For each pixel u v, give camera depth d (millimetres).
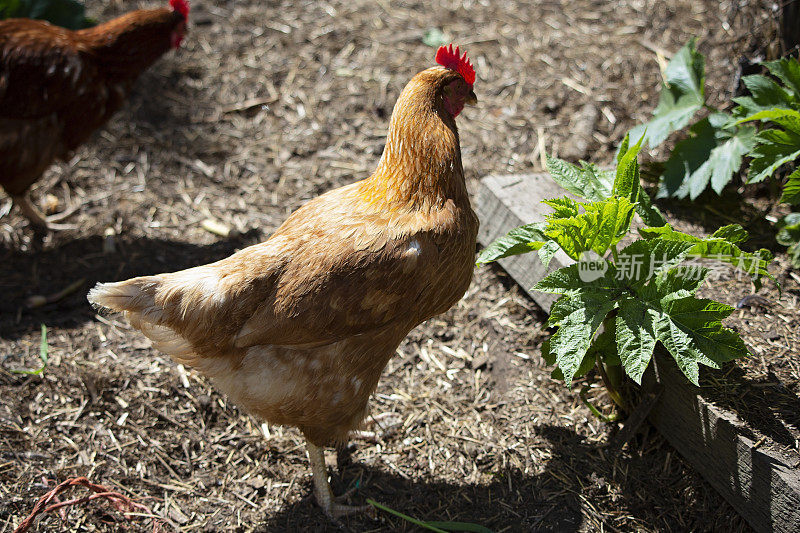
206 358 1172
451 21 2066
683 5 1952
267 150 1794
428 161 1192
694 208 1500
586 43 1938
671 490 1250
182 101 1885
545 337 1426
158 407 1357
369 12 2125
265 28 2068
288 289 1142
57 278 1554
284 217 1667
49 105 1533
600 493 1248
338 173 1732
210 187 1729
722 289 1358
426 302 1196
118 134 1809
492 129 1775
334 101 1876
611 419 1317
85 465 1284
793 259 1371
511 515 1235
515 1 2117
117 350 1435
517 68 1901
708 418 1205
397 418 1351
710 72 1738
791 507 1124
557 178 1291
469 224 1216
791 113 1296
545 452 1294
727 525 1209
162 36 1617
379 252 1153
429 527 1213
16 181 1570
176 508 1250
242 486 1279
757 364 1254
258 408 1188
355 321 1153
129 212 1676
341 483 1287
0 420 1321
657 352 1268
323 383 1173
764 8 1578
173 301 1134
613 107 1788
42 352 1386
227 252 1603
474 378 1402
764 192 1523
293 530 1235
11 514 1222
